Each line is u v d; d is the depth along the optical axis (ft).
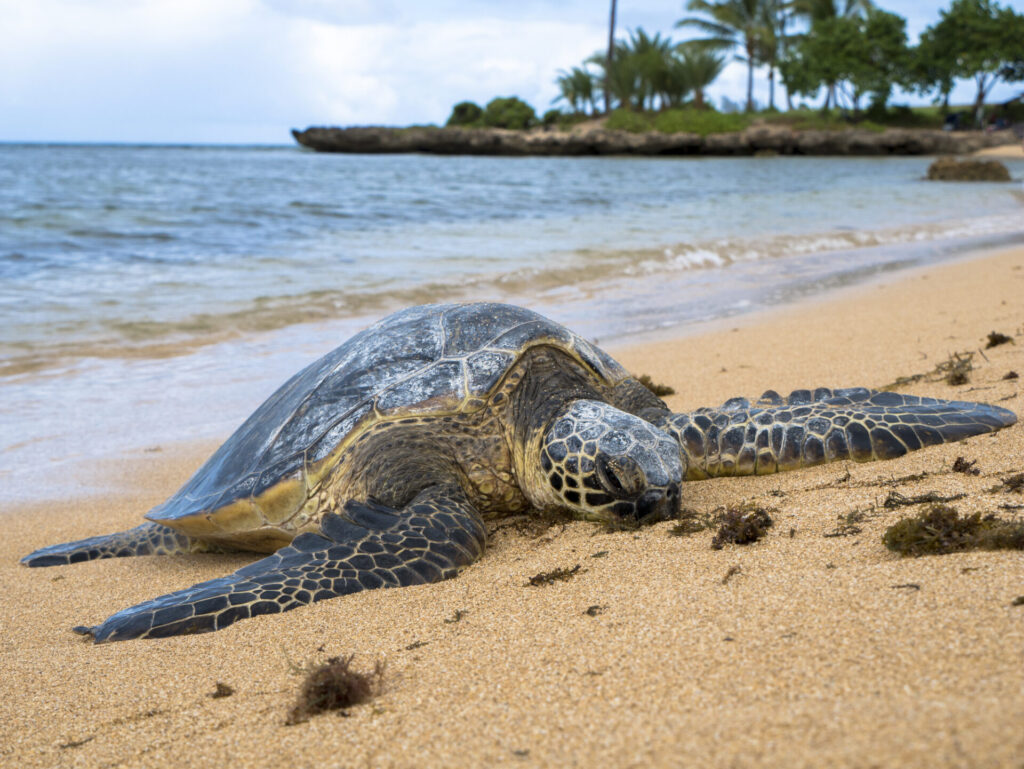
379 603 2.84
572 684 1.95
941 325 7.07
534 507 3.79
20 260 11.38
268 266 11.35
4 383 6.67
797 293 9.85
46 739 2.15
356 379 3.85
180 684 2.39
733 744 1.51
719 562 2.65
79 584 3.70
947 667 1.65
